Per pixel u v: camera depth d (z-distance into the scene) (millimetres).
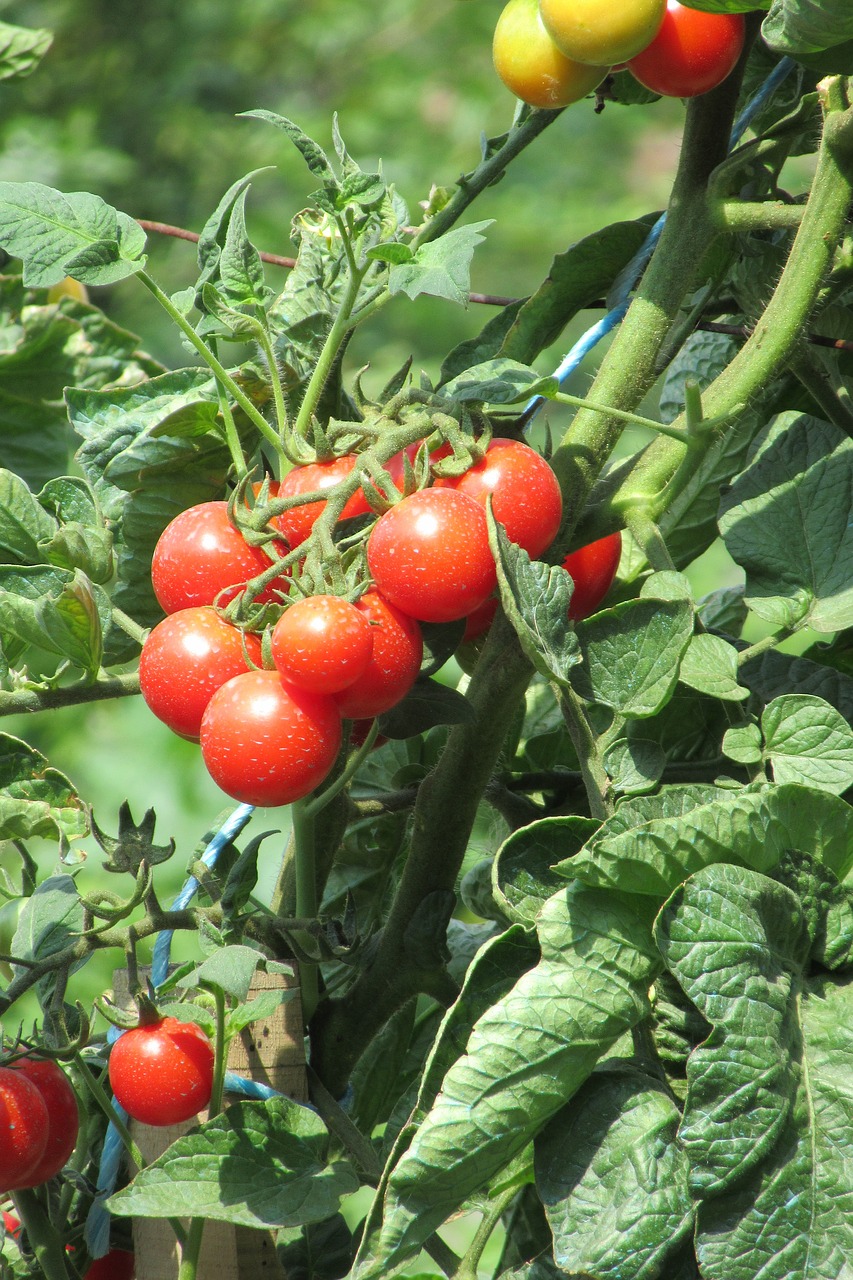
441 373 1191
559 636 1075
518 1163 1092
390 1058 1219
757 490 1173
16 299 1391
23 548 1140
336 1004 1169
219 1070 1083
